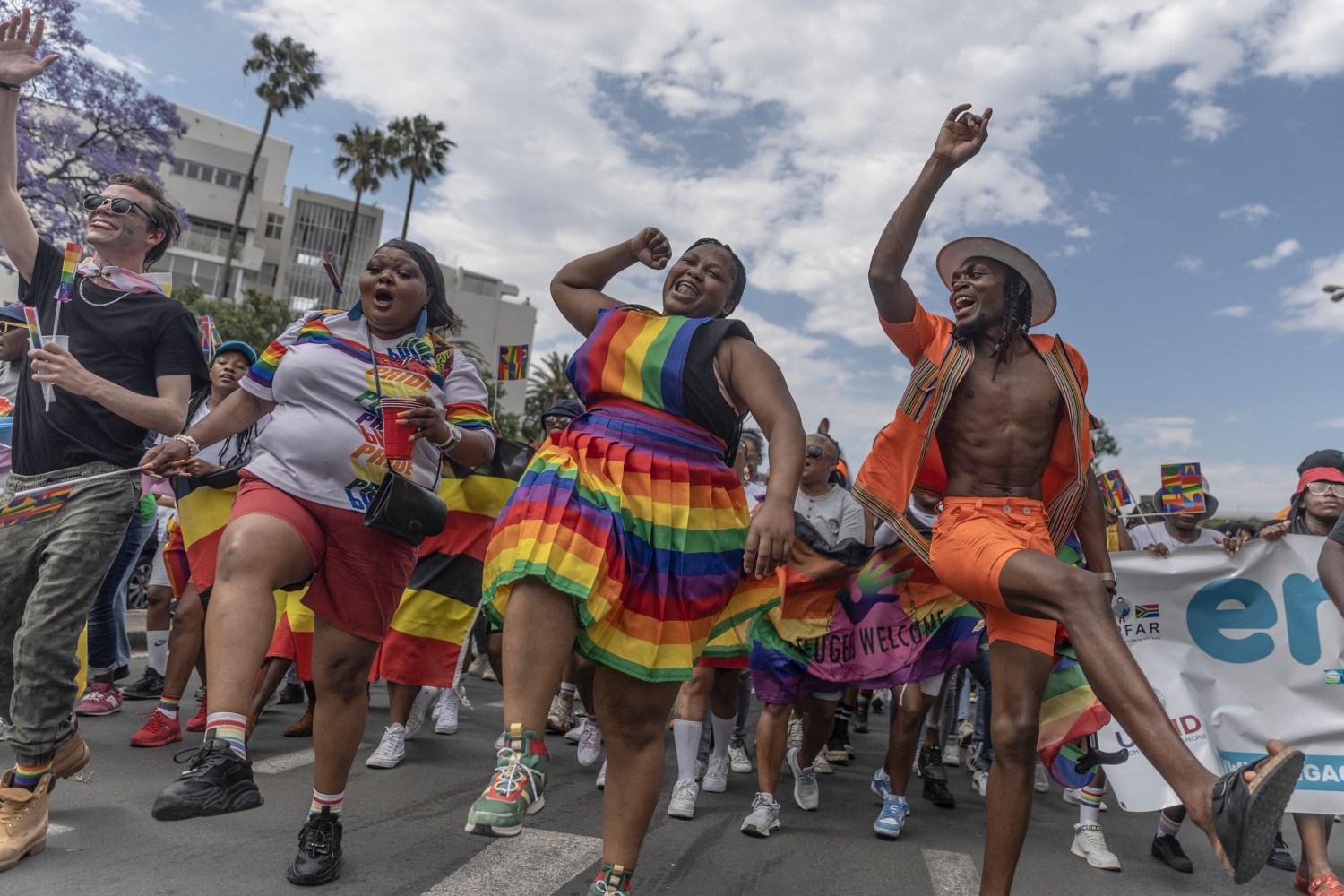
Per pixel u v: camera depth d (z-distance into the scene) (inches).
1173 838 176.1
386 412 116.6
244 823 143.4
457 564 200.7
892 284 127.5
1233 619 175.9
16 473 130.6
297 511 116.1
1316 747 165.6
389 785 179.2
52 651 119.5
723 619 108.0
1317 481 186.2
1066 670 156.2
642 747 101.7
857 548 189.2
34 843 120.7
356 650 120.4
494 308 2689.5
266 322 1405.0
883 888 143.9
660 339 104.0
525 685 90.2
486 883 125.0
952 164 120.1
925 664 185.0
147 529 224.2
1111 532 288.7
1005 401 128.4
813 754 198.7
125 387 131.9
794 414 99.9
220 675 102.1
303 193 2276.1
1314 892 154.1
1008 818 116.3
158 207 141.4
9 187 134.0
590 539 93.7
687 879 140.8
